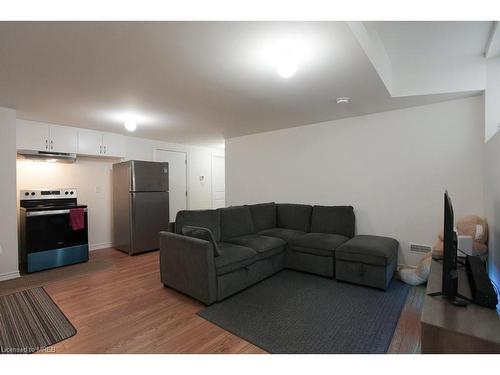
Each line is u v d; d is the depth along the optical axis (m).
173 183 5.68
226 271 2.60
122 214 4.50
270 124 4.09
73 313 2.35
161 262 2.98
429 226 3.09
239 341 1.91
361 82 2.46
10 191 3.18
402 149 3.27
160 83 2.44
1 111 3.09
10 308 2.45
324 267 3.15
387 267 2.74
